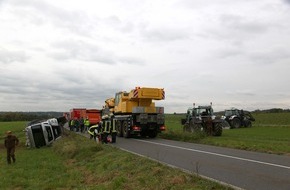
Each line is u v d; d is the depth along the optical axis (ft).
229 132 115.65
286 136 95.91
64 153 68.28
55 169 52.47
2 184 42.91
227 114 146.92
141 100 104.88
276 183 33.24
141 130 101.65
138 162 44.55
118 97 111.65
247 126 147.43
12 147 62.64
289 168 41.75
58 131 96.22
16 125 233.14
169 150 63.62
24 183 43.01
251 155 55.21
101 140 82.43
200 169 41.39
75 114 181.37
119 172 41.55
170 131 106.11
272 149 61.77
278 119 219.41
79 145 72.95
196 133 93.86
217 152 59.77
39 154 72.95
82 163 55.01
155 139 95.66
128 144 78.18
